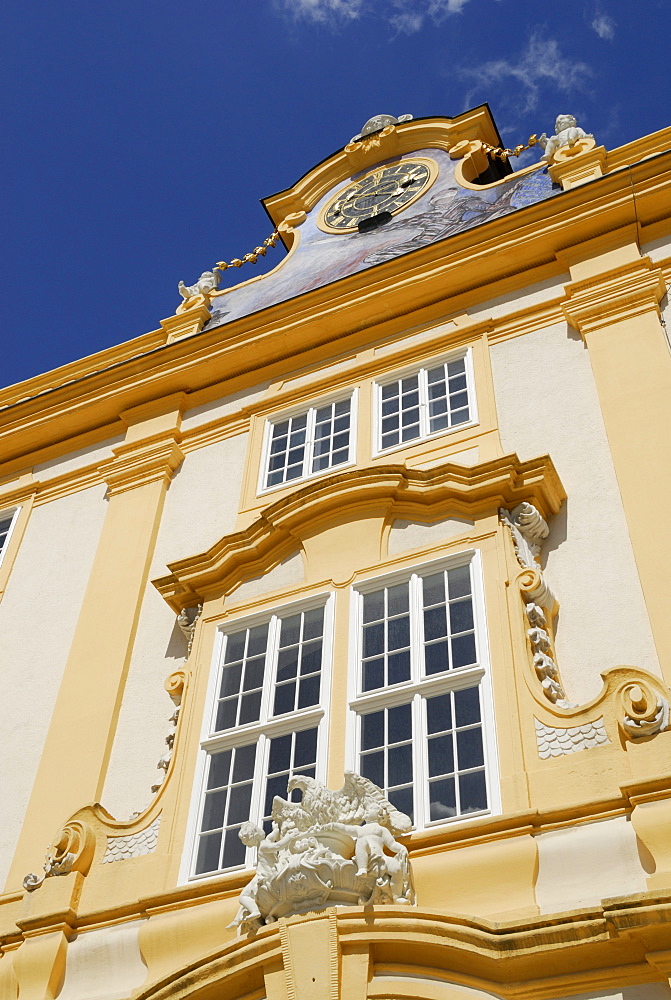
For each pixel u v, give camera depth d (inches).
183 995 300.4
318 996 281.0
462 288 496.7
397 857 299.1
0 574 505.7
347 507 408.2
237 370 530.6
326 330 515.5
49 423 557.9
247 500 466.0
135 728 406.6
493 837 300.2
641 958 265.3
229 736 364.8
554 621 357.1
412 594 370.9
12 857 386.3
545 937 269.3
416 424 454.0
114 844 360.2
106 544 483.2
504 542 371.9
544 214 489.4
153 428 529.0
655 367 414.3
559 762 309.7
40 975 335.0
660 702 305.1
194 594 424.8
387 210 602.2
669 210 473.1
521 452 414.9
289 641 384.8
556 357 446.0
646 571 353.1
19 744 426.3
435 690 342.6
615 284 454.6
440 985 279.0
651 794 288.4
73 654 443.8
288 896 296.8
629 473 383.2
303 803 313.7
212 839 344.5
